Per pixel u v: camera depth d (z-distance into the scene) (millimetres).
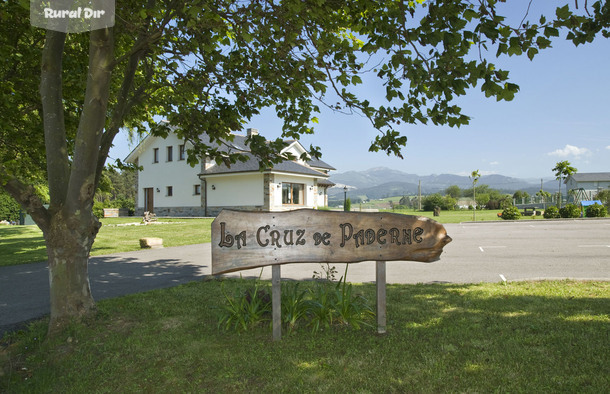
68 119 6465
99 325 4668
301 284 6668
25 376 3615
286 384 3238
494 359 3539
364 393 3047
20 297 6551
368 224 4320
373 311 4898
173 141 33219
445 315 4836
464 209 49344
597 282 6535
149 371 3572
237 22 4570
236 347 4020
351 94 4637
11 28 5508
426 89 3912
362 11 4406
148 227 20422
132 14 5039
